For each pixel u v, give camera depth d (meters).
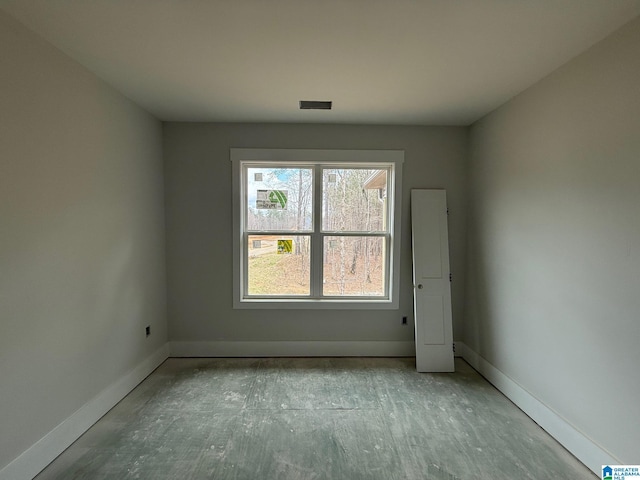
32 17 1.67
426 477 1.89
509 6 1.56
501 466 1.98
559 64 2.15
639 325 1.67
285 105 2.90
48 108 1.93
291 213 3.57
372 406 2.62
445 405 2.65
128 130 2.77
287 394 2.79
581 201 2.01
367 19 1.67
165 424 2.36
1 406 1.65
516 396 2.65
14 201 1.72
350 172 3.57
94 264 2.36
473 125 3.36
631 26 1.68
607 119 1.82
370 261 3.61
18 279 1.74
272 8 1.58
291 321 3.56
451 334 3.36
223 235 3.48
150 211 3.17
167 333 3.53
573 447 2.06
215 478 1.86
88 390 2.30
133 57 2.09
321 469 1.94
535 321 2.44
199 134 3.40
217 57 2.08
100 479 1.84
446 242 3.46
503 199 2.84
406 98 2.72
